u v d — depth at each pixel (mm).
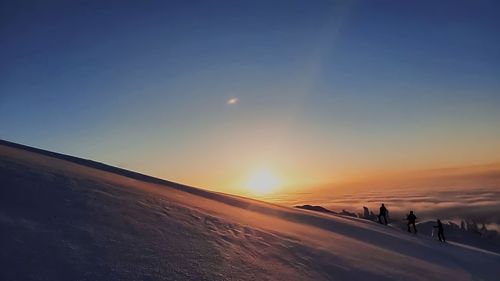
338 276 8430
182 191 17750
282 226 13367
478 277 12109
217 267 7176
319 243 11352
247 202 19969
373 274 9086
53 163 14258
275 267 8008
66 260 5980
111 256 6520
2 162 11430
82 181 11820
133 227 8414
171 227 9164
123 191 12102
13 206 7883
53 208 8367
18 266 5449
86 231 7434
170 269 6555
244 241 9453
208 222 10680
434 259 13594
